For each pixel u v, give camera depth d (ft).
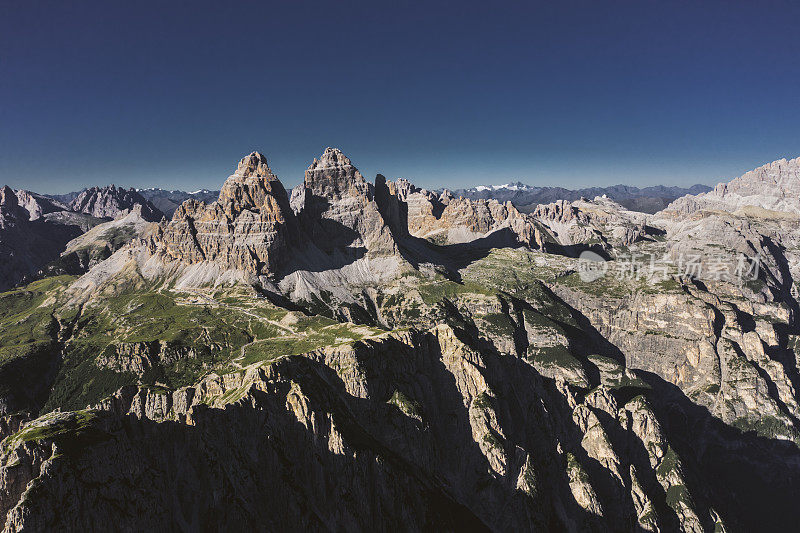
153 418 583.58
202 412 481.05
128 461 385.91
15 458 334.65
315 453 506.48
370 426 606.55
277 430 511.40
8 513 300.40
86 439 367.66
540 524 591.78
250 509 442.50
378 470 509.76
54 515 312.50
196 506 428.15
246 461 475.31
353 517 477.36
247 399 510.99
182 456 452.35
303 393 535.19
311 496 491.31
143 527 367.04
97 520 334.65
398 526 496.64
